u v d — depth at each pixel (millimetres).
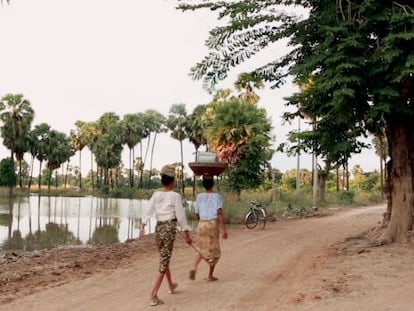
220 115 29938
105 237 18656
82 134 109312
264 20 11789
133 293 7355
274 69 13883
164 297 7031
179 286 7754
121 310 6395
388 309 6105
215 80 12914
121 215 31453
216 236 8047
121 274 9023
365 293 6945
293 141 12688
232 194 28984
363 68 10500
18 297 7242
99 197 81062
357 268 8828
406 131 12070
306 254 11328
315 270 9000
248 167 29422
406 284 7465
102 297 7141
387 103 10617
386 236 11719
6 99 68375
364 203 42875
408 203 11859
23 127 69000
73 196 83188
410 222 11766
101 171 113875
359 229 17578
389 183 12508
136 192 82625
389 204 12570
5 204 43562
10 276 9109
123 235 19500
